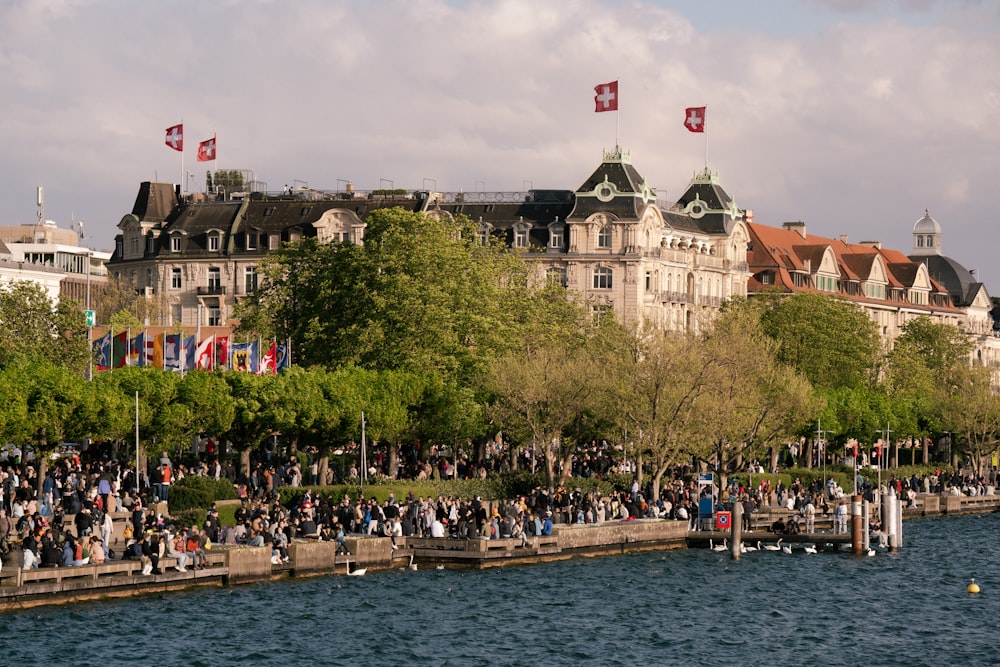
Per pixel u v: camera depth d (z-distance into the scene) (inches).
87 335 6038.4
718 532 5506.9
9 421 4534.9
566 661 3572.8
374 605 4092.0
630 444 5915.4
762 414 6161.4
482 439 6107.3
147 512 4471.0
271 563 4330.7
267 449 5816.9
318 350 6210.6
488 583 4500.5
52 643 3491.6
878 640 3895.2
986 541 6097.4
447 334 6058.1
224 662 3440.0
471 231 6909.5
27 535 3954.2
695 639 3841.0
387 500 5128.0
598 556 5162.4
